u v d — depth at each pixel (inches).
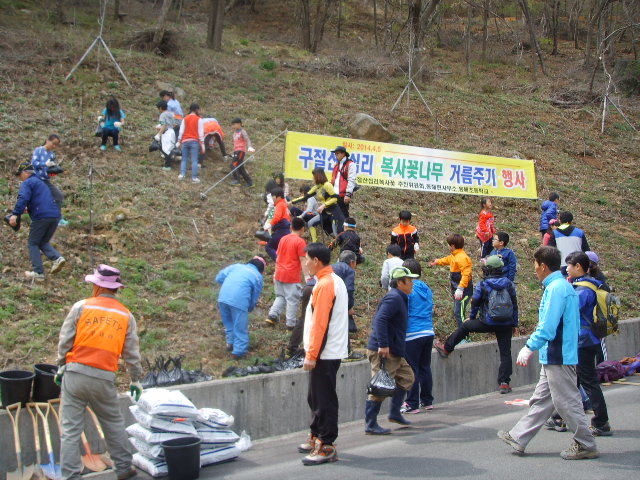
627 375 406.9
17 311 325.7
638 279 547.8
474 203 619.2
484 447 249.6
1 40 681.0
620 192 717.3
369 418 277.4
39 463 229.0
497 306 344.5
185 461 219.1
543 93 1000.2
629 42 1476.4
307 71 881.5
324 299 230.5
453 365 364.8
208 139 561.9
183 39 820.0
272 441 283.4
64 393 216.1
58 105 585.3
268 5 1439.5
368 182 546.6
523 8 1151.6
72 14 933.8
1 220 400.5
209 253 421.7
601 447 245.8
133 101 637.9
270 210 426.3
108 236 411.8
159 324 340.8
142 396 237.6
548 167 735.1
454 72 1082.7
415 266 279.3
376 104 800.3
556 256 230.4
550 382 230.2
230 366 301.9
